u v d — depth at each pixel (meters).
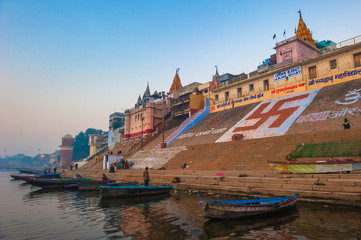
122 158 42.66
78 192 23.38
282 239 7.49
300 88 34.84
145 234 8.82
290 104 32.72
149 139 51.41
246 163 21.19
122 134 73.44
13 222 11.59
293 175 14.45
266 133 27.33
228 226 9.12
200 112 49.97
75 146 142.50
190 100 52.34
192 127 44.69
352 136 17.84
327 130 21.91
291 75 36.81
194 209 12.28
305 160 17.56
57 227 10.47
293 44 40.38
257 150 22.72
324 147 17.97
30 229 10.27
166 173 24.05
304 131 23.80
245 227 8.88
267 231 8.31
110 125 90.19
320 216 9.46
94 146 106.12
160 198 16.08
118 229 9.69
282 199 10.60
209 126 40.19
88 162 64.88
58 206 15.87
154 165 32.28
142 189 16.81
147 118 60.16
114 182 24.86
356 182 11.16
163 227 9.52
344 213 9.62
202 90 56.34
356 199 10.29
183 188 18.70
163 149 36.88
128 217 11.55
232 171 19.83
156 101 68.62
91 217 12.09
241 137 28.55
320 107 27.55
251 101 41.41
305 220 9.13
